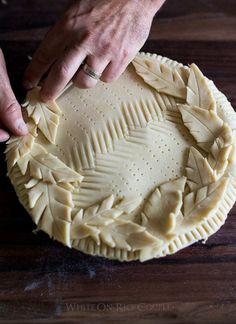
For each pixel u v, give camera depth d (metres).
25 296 0.43
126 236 0.40
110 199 0.41
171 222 0.39
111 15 0.44
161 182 0.42
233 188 0.43
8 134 0.44
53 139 0.43
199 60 0.55
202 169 0.42
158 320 0.42
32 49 0.55
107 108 0.45
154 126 0.45
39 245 0.45
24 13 0.58
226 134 0.43
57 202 0.41
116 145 0.44
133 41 0.44
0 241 0.45
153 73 0.47
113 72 0.44
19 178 0.43
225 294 0.43
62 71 0.42
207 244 0.45
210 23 0.58
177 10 0.58
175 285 0.43
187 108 0.45
